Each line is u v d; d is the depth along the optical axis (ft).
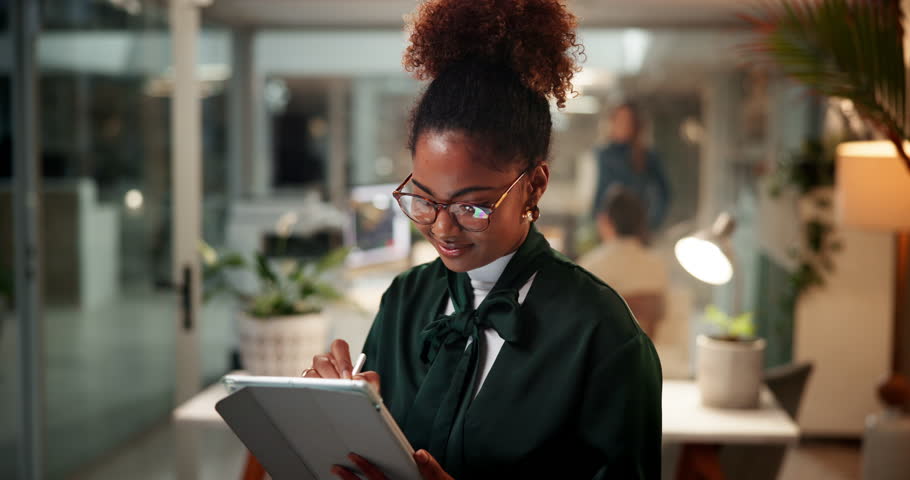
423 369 3.46
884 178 9.64
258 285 15.48
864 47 7.86
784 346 13.78
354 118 18.54
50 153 10.70
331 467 3.26
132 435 12.59
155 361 12.84
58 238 10.88
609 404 3.08
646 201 18.21
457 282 3.43
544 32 3.08
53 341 10.82
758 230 15.46
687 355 11.23
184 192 9.77
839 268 13.21
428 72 3.18
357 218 16.30
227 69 17.70
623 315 3.18
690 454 7.61
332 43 18.20
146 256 12.16
